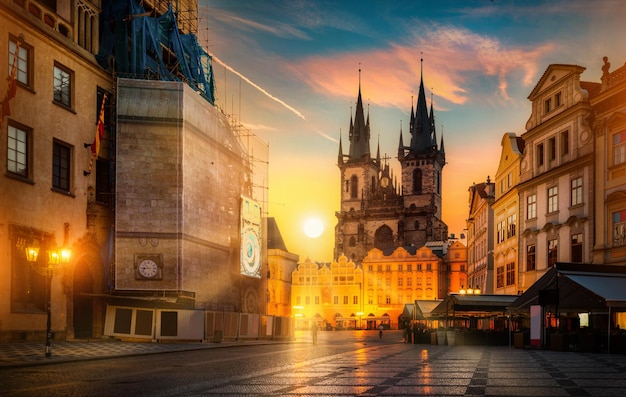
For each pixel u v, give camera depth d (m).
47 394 15.37
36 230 37.47
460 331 50.59
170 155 48.19
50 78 40.06
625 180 42.34
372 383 17.73
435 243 177.88
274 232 168.00
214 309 54.22
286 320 61.72
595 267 37.62
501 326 62.81
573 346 36.19
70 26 43.06
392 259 167.50
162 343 41.94
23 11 37.34
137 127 47.75
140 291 46.59
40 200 38.44
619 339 33.19
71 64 42.66
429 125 197.88
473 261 90.56
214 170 54.91
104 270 44.88
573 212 48.44
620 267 38.12
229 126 59.41
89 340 41.19
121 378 19.42
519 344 42.50
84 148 43.53
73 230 41.78
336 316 167.88
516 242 58.66
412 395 14.91
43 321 37.62
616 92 42.72
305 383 17.77
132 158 47.47
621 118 42.47
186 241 48.81
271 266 161.38
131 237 46.91
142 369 22.98
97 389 16.39
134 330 43.00
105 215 46.72
